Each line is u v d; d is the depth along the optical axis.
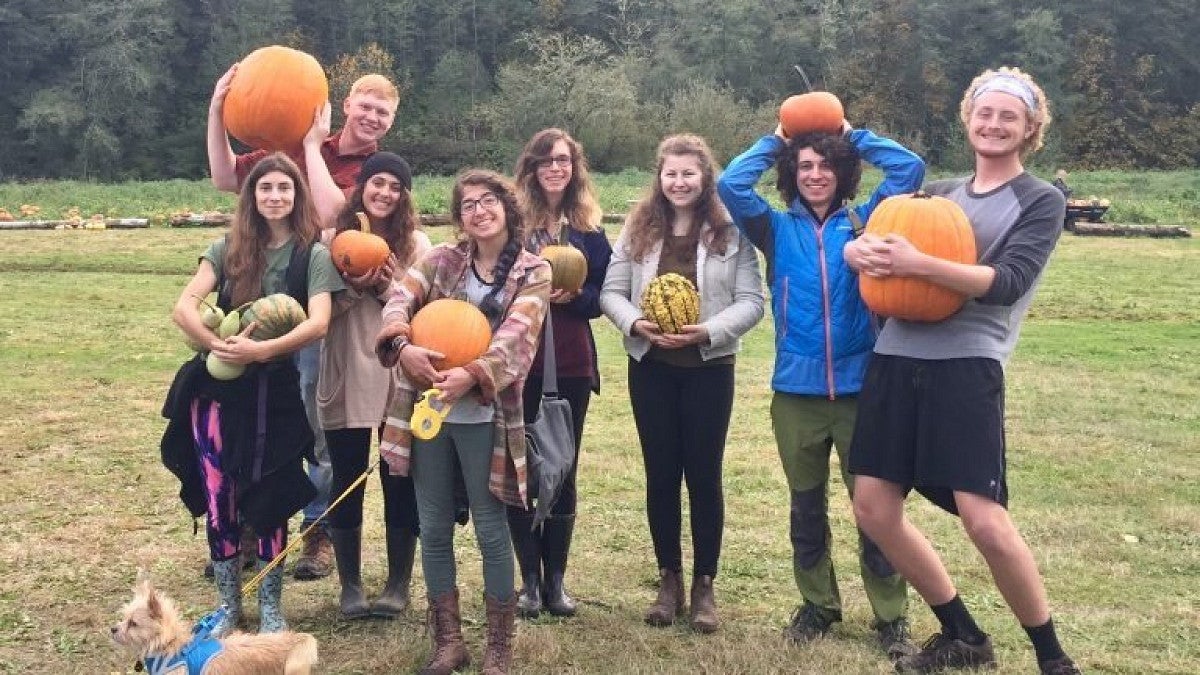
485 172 4.50
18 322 13.53
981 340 4.12
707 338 4.77
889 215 4.18
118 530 6.27
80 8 70.88
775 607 5.30
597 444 8.47
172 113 74.19
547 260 4.81
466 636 4.91
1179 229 27.62
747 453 8.21
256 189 4.73
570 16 87.00
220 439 4.61
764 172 4.89
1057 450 8.33
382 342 4.34
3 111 69.44
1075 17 79.81
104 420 8.90
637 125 65.56
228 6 77.75
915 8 76.75
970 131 4.35
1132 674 4.53
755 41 78.19
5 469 7.43
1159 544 6.27
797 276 4.75
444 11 83.19
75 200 39.34
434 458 4.42
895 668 4.50
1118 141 73.50
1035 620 4.21
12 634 4.84
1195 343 13.52
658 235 5.01
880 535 4.34
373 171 5.18
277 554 4.70
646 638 4.87
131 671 4.49
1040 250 4.12
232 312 4.62
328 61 80.00
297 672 3.79
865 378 4.35
